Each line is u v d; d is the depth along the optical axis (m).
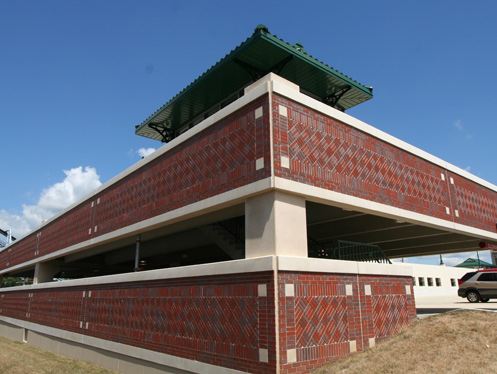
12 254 32.38
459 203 15.88
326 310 9.37
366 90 17.78
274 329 8.31
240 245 14.34
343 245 15.65
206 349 10.09
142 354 12.69
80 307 17.83
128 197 15.83
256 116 10.23
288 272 8.80
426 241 19.67
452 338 9.47
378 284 11.05
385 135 13.03
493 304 18.02
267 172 9.52
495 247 19.58
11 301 28.81
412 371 8.08
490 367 7.73
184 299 11.23
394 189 12.88
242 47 14.50
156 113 20.16
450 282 45.78
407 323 11.66
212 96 18.17
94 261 26.47
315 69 15.87
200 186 11.84
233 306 9.49
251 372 8.68
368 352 9.68
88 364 15.88
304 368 8.55
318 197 10.23
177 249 19.12
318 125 10.90
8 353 19.91
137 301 13.54
